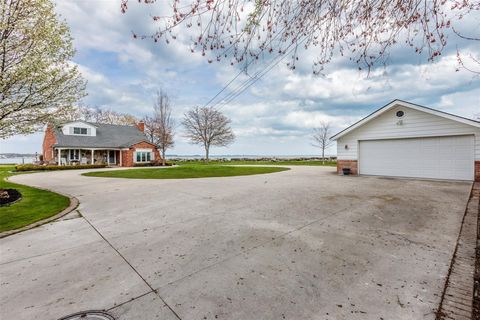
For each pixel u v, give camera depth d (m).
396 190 7.96
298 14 2.89
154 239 3.91
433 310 2.10
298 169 18.69
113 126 31.39
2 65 7.12
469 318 1.99
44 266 3.04
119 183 10.99
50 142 27.25
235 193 7.92
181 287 2.50
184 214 5.39
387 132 11.70
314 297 2.29
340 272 2.76
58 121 8.77
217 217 5.11
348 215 5.11
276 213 5.35
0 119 7.39
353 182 10.12
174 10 2.72
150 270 2.88
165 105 29.56
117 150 28.38
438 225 4.38
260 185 9.70
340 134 13.32
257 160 42.88
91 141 26.95
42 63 7.40
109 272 2.86
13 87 7.31
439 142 10.29
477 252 3.23
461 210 5.33
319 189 8.39
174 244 3.68
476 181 9.36
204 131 37.53
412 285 2.48
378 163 12.18
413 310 2.10
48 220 5.04
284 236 3.93
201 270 2.86
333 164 26.42
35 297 2.37
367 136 12.42
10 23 6.82
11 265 3.08
